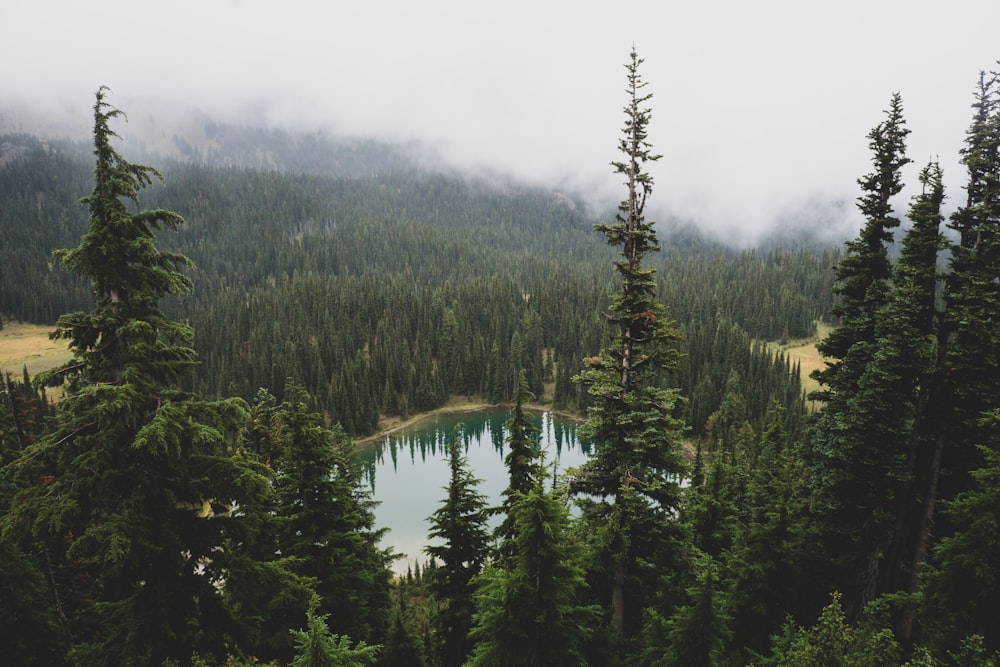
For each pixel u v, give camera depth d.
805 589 23.06
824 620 13.17
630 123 16.44
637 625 19.55
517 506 12.85
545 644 12.73
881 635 13.10
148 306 11.55
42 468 10.61
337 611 18.80
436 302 179.00
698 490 29.34
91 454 10.29
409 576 44.44
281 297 181.75
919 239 21.06
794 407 106.69
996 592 15.29
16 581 18.45
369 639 20.19
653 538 17.45
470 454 118.75
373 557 24.56
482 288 198.38
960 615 15.50
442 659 22.48
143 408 10.82
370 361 147.62
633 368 17.61
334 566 18.92
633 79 16.22
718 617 15.39
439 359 157.88
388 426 131.38
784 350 164.62
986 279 19.45
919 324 21.62
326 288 184.38
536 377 149.00
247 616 12.42
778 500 23.45
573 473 18.41
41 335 182.38
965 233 20.92
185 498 11.58
